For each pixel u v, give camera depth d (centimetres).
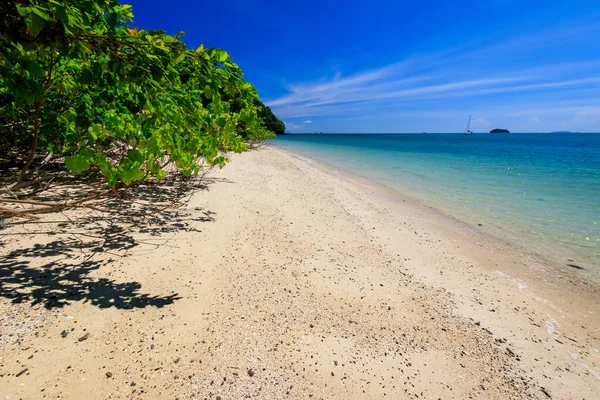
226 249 460
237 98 359
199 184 851
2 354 225
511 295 417
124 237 456
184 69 321
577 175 1576
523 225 718
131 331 268
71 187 638
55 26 185
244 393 224
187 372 234
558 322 363
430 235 636
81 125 314
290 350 273
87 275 343
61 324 264
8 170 663
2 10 174
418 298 389
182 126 467
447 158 2727
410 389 249
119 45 220
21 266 342
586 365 296
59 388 206
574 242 613
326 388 239
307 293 370
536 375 279
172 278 362
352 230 621
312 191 981
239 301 335
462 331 331
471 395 250
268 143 4053
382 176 1519
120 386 215
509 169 1852
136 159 300
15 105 423
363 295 381
